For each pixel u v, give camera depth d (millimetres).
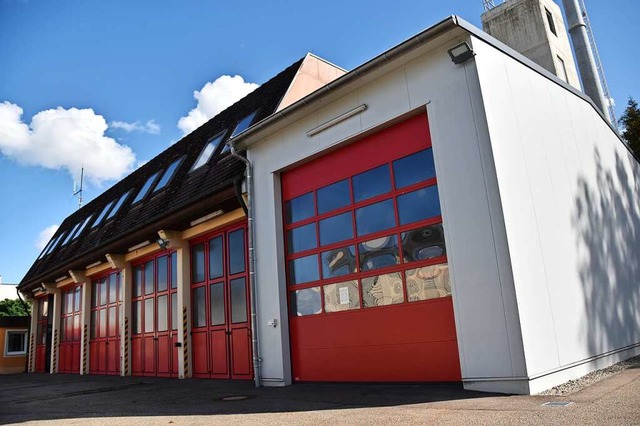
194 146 15109
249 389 8727
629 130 21469
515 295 5871
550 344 6258
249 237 9633
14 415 7484
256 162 9898
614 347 8141
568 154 8500
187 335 12312
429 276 7059
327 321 8359
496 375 5883
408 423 4672
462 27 6555
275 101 11352
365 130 7941
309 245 8898
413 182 7449
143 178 18422
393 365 7312
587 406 4746
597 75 17000
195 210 11258
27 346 24000
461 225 6484
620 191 10508
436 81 7051
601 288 8258
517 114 7184
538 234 6785
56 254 22484
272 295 9086
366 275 7883
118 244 14641
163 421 6051
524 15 18828
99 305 17406
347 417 5281
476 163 6449
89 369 17453
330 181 8680
